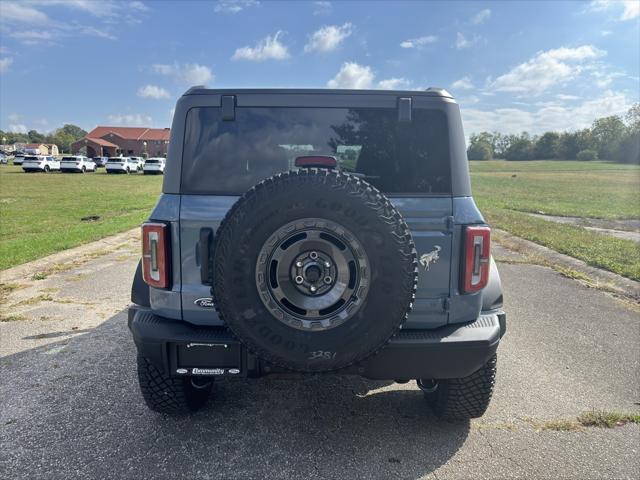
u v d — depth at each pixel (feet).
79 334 16.19
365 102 9.39
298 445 10.02
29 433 10.28
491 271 10.52
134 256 29.27
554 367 14.11
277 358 8.16
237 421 10.94
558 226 42.83
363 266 7.97
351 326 8.09
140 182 108.99
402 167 9.38
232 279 7.94
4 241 32.65
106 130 331.16
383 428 10.75
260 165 9.37
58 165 154.61
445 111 9.35
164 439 10.14
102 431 10.42
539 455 9.80
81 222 43.60
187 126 9.36
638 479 9.07
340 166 9.48
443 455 9.75
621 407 11.78
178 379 10.23
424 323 9.22
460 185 9.30
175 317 9.25
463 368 9.07
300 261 7.99
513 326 17.66
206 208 9.05
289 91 9.38
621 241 34.47
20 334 16.14
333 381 13.12
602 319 18.53
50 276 24.20
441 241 9.11
